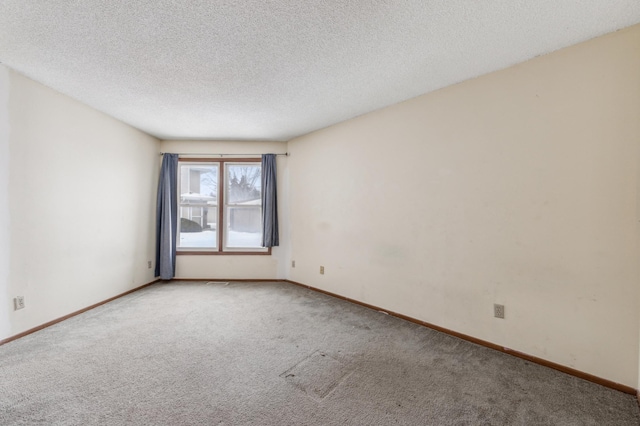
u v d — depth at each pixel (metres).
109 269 3.41
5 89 2.29
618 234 1.79
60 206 2.78
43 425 1.42
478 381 1.84
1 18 1.69
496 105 2.29
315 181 3.96
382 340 2.43
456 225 2.53
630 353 1.74
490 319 2.32
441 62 2.19
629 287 1.75
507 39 1.89
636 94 1.73
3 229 2.30
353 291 3.45
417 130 2.81
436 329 2.65
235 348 2.27
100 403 1.60
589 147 1.88
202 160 4.43
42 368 1.94
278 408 1.58
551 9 1.61
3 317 2.30
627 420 1.50
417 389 1.76
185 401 1.63
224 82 2.53
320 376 1.89
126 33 1.84
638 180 1.72
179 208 4.48
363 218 3.33
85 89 2.68
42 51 2.06
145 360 2.07
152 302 3.39
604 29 1.78
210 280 4.41
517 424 1.47
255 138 4.32
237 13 1.65
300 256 4.20
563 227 1.98
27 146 2.47
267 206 4.29
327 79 2.47
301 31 1.83
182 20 1.71
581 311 1.91
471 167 2.43
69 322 2.76
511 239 2.21
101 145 3.26
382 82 2.52
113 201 3.46
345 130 3.54
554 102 2.02
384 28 1.79
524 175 2.15
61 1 1.55
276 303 3.40
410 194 2.87
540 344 2.07
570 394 1.72
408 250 2.88
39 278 2.58
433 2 1.57
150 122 3.59
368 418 1.50
